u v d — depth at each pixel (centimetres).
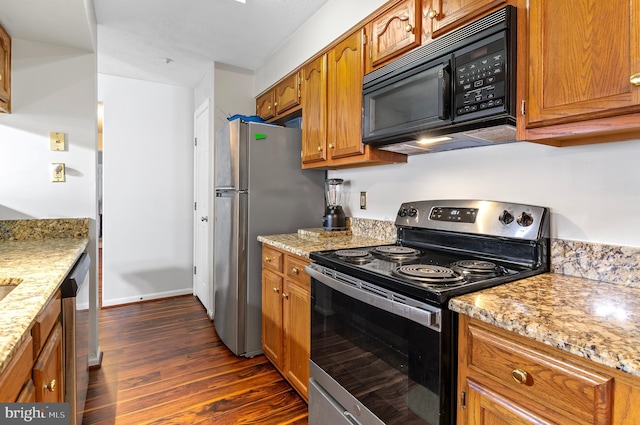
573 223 125
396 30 157
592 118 94
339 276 141
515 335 82
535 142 119
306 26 229
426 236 175
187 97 366
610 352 64
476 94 119
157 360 227
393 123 153
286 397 188
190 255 372
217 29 239
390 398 115
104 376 206
